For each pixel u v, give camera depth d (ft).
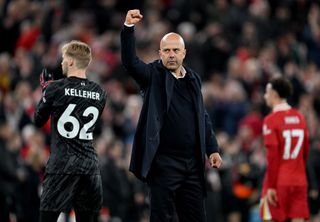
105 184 175.11
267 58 241.96
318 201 171.63
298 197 133.39
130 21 106.42
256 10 262.06
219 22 254.06
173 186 108.47
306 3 275.18
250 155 190.90
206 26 256.32
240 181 185.06
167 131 108.27
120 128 209.77
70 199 107.65
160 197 108.27
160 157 108.58
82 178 108.58
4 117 187.73
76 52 109.91
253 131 212.02
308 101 221.25
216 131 218.59
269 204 133.69
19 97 203.92
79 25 242.37
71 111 108.37
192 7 256.73
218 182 181.88
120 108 215.10
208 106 219.00
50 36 244.42
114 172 176.55
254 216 182.80
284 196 132.67
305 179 134.10
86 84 110.01
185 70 110.63
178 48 108.88
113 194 175.94
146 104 108.58
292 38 257.55
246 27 252.21
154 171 108.68
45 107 108.17
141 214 176.55
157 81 108.78
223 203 182.29
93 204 110.01
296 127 133.39
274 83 134.21
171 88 108.27
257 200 182.91
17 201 165.68
